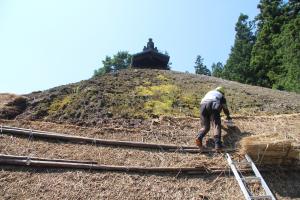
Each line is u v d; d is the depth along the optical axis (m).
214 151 8.12
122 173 7.16
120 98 10.54
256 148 7.45
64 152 7.56
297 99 12.95
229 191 7.00
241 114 10.41
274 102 11.82
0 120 8.41
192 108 10.52
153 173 7.26
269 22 32.44
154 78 12.98
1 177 6.58
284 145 7.41
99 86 11.35
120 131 8.62
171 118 9.42
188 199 6.68
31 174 6.78
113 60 44.44
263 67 31.34
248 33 38.97
